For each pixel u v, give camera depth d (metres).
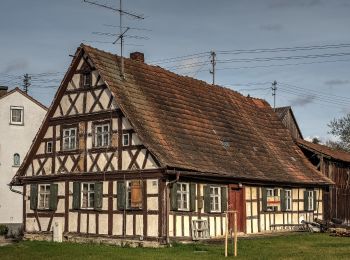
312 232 30.56
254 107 36.97
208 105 31.58
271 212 30.08
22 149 42.16
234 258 18.50
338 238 26.69
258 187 29.23
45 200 27.88
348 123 65.88
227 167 26.94
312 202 33.72
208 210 25.44
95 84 26.16
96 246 23.08
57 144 27.48
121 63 26.88
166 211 23.08
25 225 28.47
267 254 19.66
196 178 24.70
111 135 25.14
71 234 26.12
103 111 25.56
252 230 28.53
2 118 41.62
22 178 28.69
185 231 24.05
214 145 28.22
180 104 28.92
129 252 20.58
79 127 26.53
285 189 31.38
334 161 36.69
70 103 27.14
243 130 32.50
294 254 19.59
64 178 26.84
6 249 21.95
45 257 19.20
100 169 25.38
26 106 42.72
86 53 26.27
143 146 23.91
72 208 26.31
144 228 23.47
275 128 36.69
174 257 18.78
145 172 23.62
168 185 23.22
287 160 33.66
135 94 26.38
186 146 25.89
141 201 23.67
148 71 29.12
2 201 40.88
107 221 24.81
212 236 25.59
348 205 38.03
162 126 25.80
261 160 30.97
